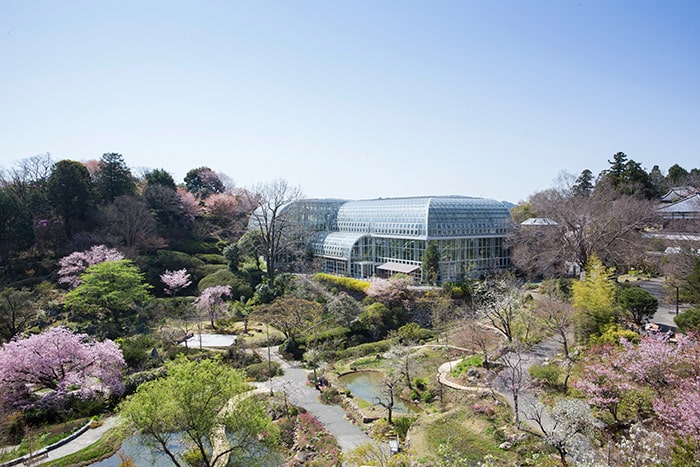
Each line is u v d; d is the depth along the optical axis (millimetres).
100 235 71938
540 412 25578
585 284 43250
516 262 69250
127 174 89312
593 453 21156
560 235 66625
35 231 69562
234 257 73688
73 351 35219
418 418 30969
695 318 34844
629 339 33281
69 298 53062
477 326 44219
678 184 107062
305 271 76562
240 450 24906
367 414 32656
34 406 33000
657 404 23203
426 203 69750
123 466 24453
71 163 75688
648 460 19828
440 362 42281
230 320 57812
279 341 50938
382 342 49531
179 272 67375
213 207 101000
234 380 24453
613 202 70188
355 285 65750
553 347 40312
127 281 55625
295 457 27109
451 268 69188
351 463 25531
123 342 42969
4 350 34000
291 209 84750
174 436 30094
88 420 32438
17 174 82125
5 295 47469
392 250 74250
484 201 76688
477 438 26594
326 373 41406
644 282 62344
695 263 46531
